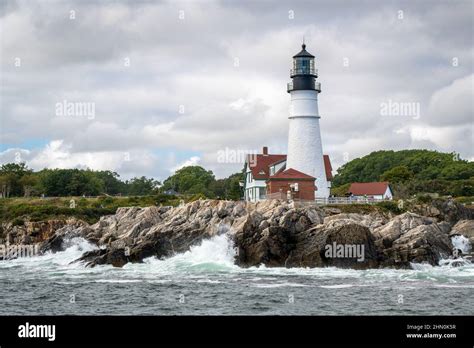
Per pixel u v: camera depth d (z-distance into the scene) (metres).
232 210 71.62
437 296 47.94
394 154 197.50
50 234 89.38
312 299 46.78
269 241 63.78
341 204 83.69
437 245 65.62
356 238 62.12
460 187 122.38
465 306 44.38
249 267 63.44
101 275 60.59
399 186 125.44
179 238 67.81
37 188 135.00
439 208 85.25
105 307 44.88
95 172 186.25
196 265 63.56
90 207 106.25
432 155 174.50
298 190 90.44
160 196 115.75
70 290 51.91
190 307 44.41
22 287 53.69
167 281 55.94
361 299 46.75
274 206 72.50
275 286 52.44
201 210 72.31
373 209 82.81
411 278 56.50
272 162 103.00
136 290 51.44
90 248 76.62
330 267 62.12
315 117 93.69
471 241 70.56
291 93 94.31
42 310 44.12
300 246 64.00
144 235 70.31
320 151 93.75
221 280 56.06
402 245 63.78
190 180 164.75
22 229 91.50
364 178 185.12
